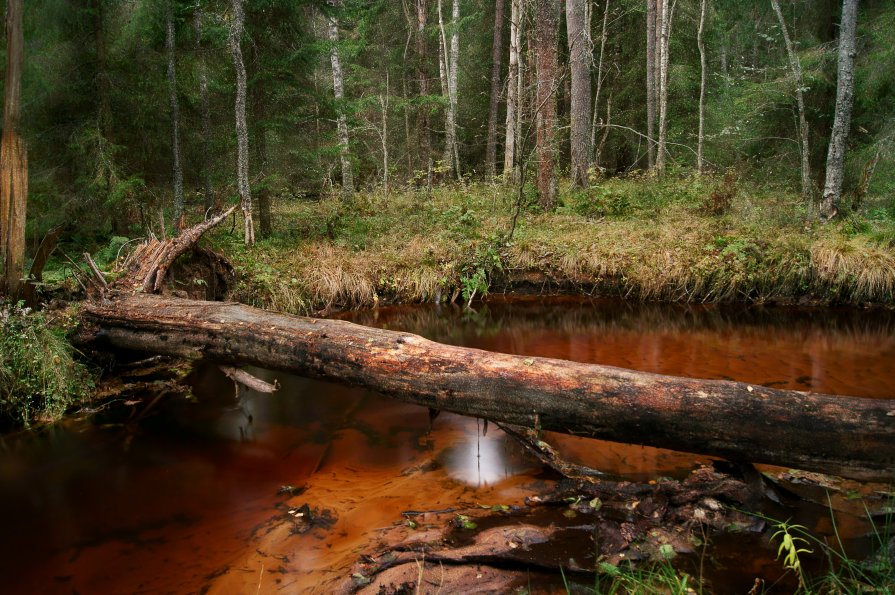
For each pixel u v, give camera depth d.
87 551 2.92
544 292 8.77
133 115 8.29
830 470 2.76
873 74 10.51
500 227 9.68
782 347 6.10
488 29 22.12
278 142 10.02
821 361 5.57
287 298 7.57
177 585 2.62
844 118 9.05
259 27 9.46
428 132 18.38
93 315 5.08
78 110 7.91
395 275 8.56
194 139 9.60
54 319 5.22
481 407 3.38
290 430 4.34
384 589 2.47
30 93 6.67
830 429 2.70
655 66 17.86
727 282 8.02
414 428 4.30
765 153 13.30
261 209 10.22
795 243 8.06
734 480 3.17
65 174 7.82
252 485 3.56
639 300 8.33
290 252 9.02
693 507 3.01
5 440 4.28
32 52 6.53
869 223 8.92
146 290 5.50
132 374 5.52
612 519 2.96
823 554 2.63
